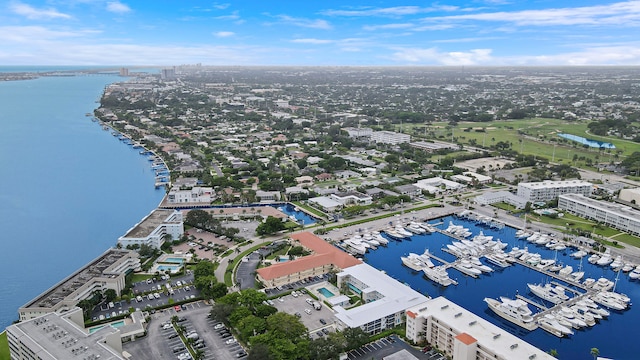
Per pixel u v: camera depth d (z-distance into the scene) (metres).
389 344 191.75
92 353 156.38
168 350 185.12
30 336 166.25
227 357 180.25
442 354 185.00
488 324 184.88
